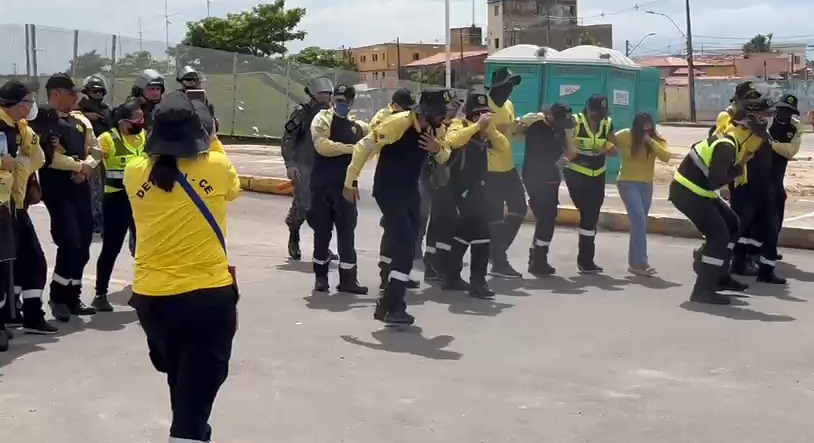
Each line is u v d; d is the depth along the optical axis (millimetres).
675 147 31297
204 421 4316
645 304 8898
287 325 7965
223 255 4293
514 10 82312
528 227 13594
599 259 11242
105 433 5480
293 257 10969
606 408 5941
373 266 10750
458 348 7289
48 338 7516
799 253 11781
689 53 65438
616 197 15711
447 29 33500
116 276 9977
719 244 8812
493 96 9547
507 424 5637
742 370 6781
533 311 8570
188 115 4156
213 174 4230
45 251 11062
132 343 7391
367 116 29406
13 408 5883
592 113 10117
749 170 9602
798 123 10086
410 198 7871
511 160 9859
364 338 7562
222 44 48312
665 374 6672
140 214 4234
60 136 7637
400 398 6094
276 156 24016
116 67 25297
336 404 5973
